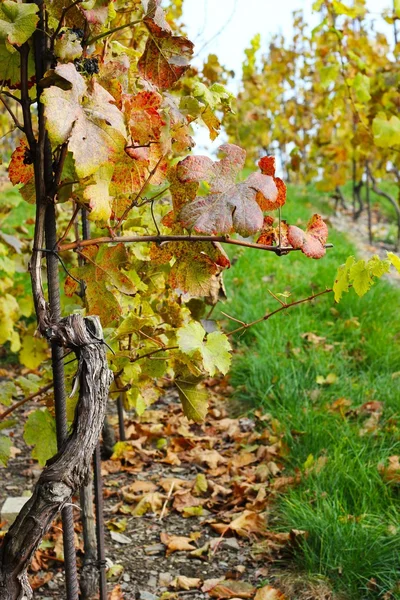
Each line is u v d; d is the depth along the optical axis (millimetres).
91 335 1451
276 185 1720
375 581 2604
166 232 2012
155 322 2664
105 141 1346
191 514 3287
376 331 4914
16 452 3932
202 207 1547
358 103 6664
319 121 10648
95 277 1851
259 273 6324
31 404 4605
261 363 4461
